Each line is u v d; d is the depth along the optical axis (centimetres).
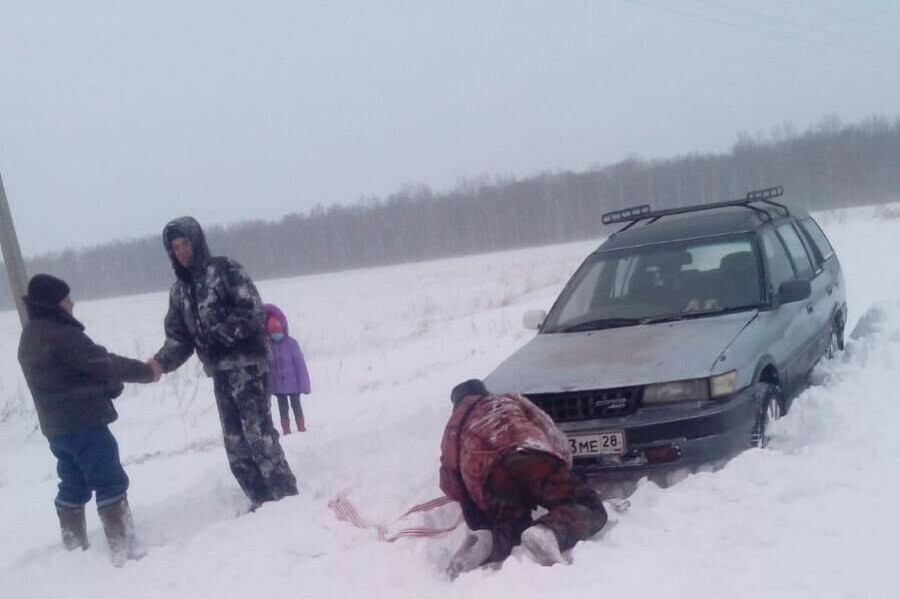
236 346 603
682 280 701
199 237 603
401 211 9656
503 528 477
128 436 1081
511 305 2122
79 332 552
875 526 418
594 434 546
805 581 376
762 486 480
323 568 487
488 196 9494
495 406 514
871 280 1445
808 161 8050
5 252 1031
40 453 1057
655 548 431
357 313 2697
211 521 622
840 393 619
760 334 613
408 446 723
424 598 426
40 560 571
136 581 502
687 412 538
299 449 768
